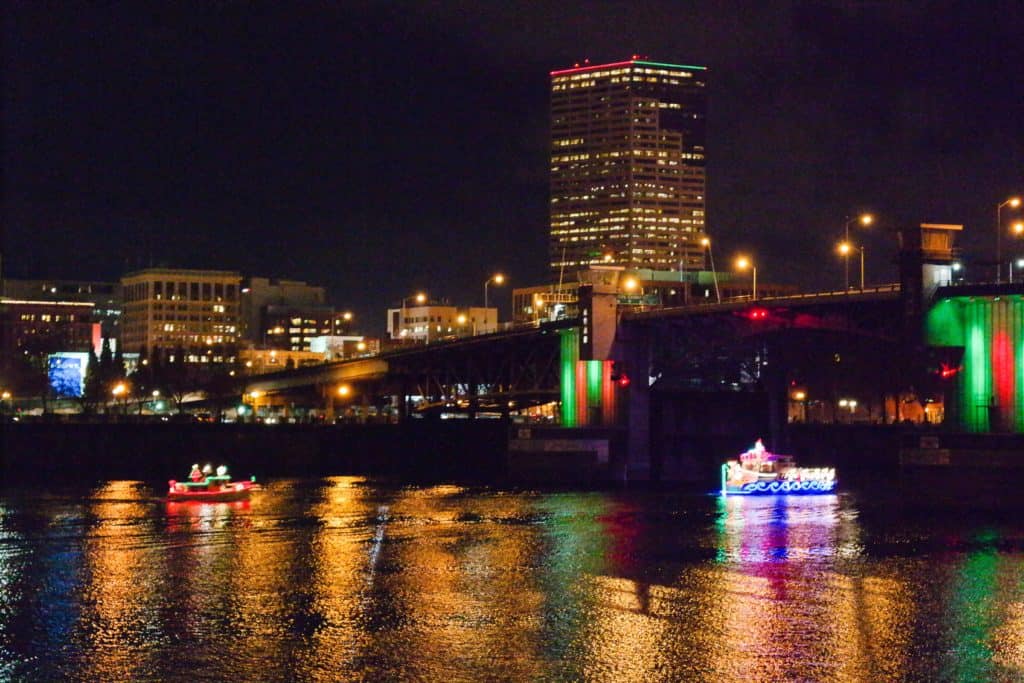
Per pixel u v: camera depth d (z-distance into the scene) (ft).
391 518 518.37
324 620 327.67
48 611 339.36
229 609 340.59
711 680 276.82
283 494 627.46
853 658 292.61
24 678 280.92
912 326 561.84
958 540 443.32
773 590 360.89
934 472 542.98
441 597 353.51
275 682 277.23
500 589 364.17
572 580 376.07
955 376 561.02
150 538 461.78
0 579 381.60
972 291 551.59
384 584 371.56
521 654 295.89
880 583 370.12
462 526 490.90
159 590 364.99
